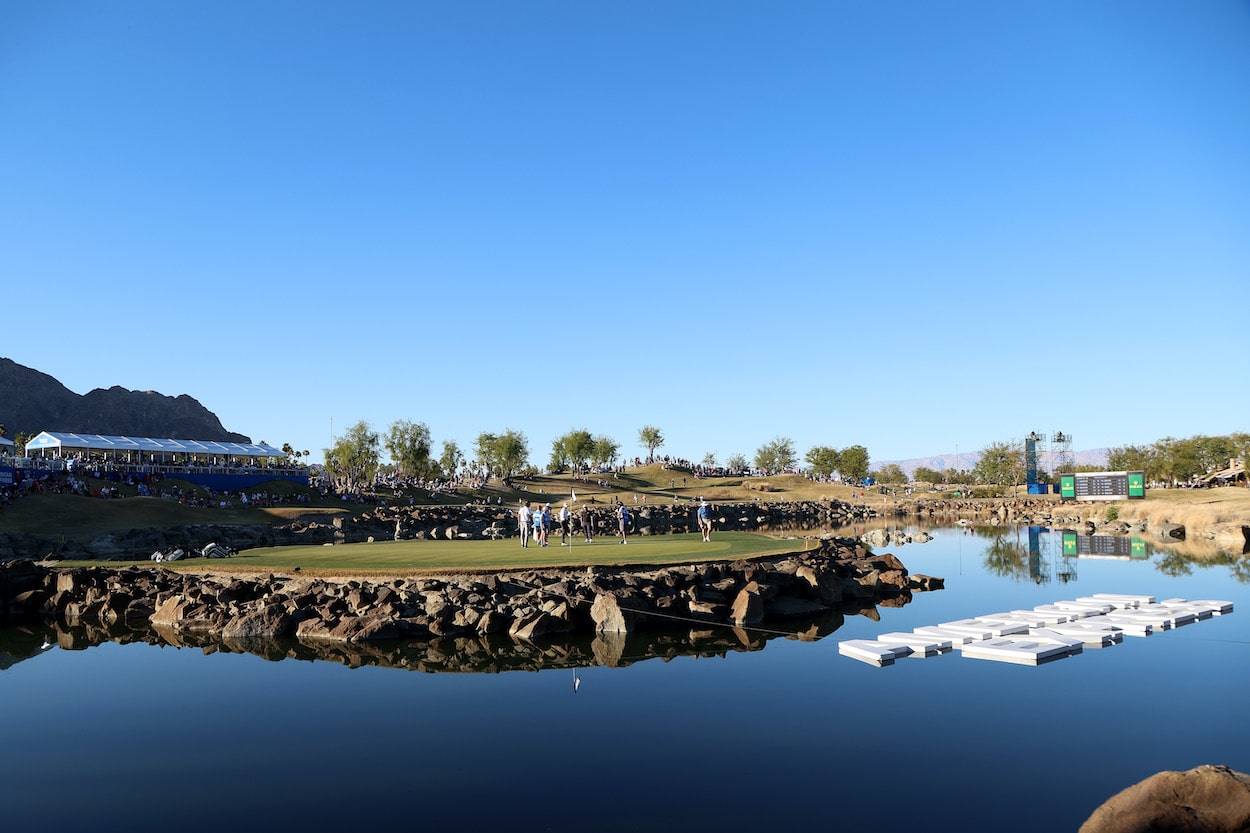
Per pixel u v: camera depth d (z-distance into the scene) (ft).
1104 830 31.22
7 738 53.01
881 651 72.13
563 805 40.47
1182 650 74.13
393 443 453.17
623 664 72.49
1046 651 71.20
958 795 41.14
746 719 54.70
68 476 272.31
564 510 142.10
